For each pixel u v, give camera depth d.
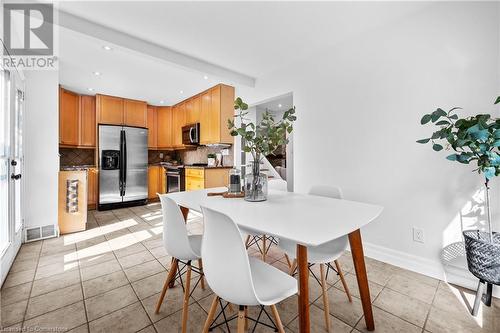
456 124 1.51
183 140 4.95
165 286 1.52
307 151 2.92
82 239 2.87
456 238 1.87
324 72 2.75
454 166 1.88
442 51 1.92
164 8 2.01
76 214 3.16
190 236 1.66
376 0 1.91
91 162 4.89
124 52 2.68
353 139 2.49
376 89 2.31
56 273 2.04
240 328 0.96
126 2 1.94
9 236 2.19
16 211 2.52
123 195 4.58
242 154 4.23
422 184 2.04
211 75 3.18
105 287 1.83
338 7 2.00
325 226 1.05
